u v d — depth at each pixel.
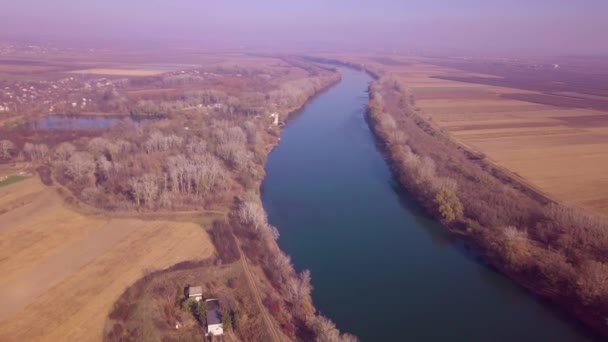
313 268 98.31
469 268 100.25
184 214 112.50
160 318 74.31
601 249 95.00
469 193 127.94
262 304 79.44
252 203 112.94
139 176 132.12
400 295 89.44
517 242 96.88
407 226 120.75
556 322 81.44
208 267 89.69
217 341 69.19
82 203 116.69
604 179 137.38
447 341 76.25
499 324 81.12
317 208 130.50
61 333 69.88
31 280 83.50
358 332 77.62
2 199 118.19
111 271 87.12
